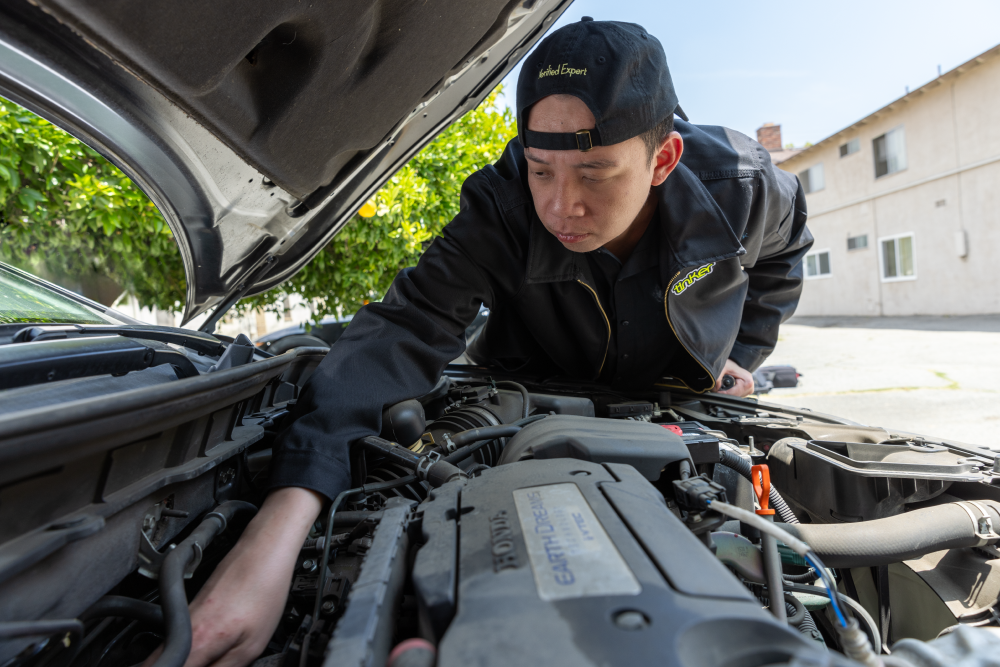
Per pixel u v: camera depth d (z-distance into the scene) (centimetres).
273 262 158
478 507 65
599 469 72
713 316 154
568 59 93
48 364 67
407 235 390
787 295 191
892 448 114
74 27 65
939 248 1077
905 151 1120
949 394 466
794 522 103
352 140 114
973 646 57
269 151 101
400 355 115
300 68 88
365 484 99
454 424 124
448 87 127
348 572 77
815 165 1376
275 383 124
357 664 44
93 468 55
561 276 140
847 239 1297
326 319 570
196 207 119
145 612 66
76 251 340
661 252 140
